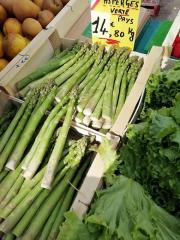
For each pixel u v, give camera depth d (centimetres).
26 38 262
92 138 194
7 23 257
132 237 110
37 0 272
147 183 144
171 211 139
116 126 169
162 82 174
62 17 257
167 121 140
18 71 220
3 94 216
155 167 135
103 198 132
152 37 267
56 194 177
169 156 131
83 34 271
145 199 130
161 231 116
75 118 200
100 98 206
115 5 205
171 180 131
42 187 176
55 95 208
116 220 119
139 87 185
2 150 192
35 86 221
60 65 235
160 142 134
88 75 224
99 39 235
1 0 263
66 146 194
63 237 122
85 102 201
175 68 180
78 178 187
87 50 239
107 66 227
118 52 230
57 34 251
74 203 149
